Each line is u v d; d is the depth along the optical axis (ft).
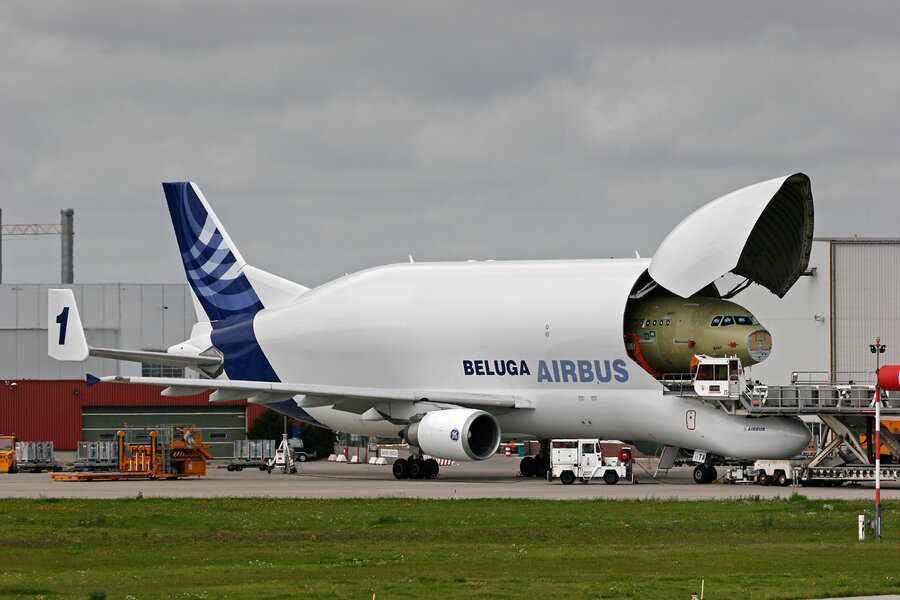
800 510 269.23
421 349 409.28
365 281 432.66
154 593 158.92
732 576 174.09
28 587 164.14
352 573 178.60
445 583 166.81
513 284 400.26
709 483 374.63
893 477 334.24
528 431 397.39
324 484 380.58
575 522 246.27
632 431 379.96
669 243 370.73
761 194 362.12
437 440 376.68
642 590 160.86
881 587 161.68
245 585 166.09
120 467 436.35
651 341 377.91
